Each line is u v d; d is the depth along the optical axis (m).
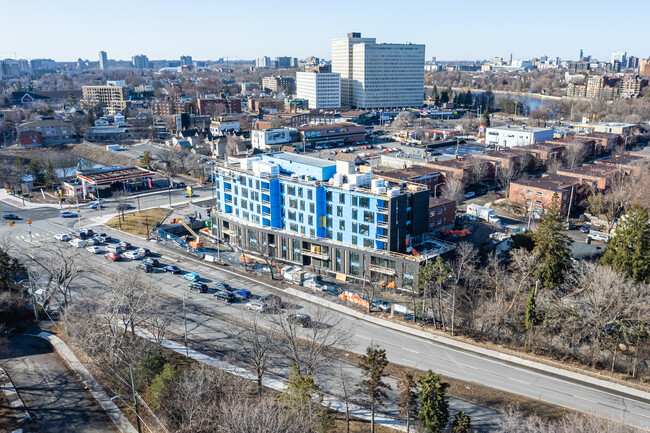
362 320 94.69
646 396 72.00
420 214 114.12
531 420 64.69
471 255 108.12
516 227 145.38
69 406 67.38
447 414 60.72
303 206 118.12
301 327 90.81
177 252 128.38
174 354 80.50
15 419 64.44
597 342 78.56
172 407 62.12
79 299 96.69
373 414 62.97
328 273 116.44
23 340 84.75
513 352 83.50
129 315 81.06
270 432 51.72
